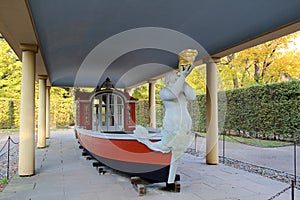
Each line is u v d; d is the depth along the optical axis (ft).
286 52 35.60
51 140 33.32
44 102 26.66
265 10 10.24
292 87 26.68
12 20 10.34
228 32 13.14
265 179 14.12
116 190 12.13
